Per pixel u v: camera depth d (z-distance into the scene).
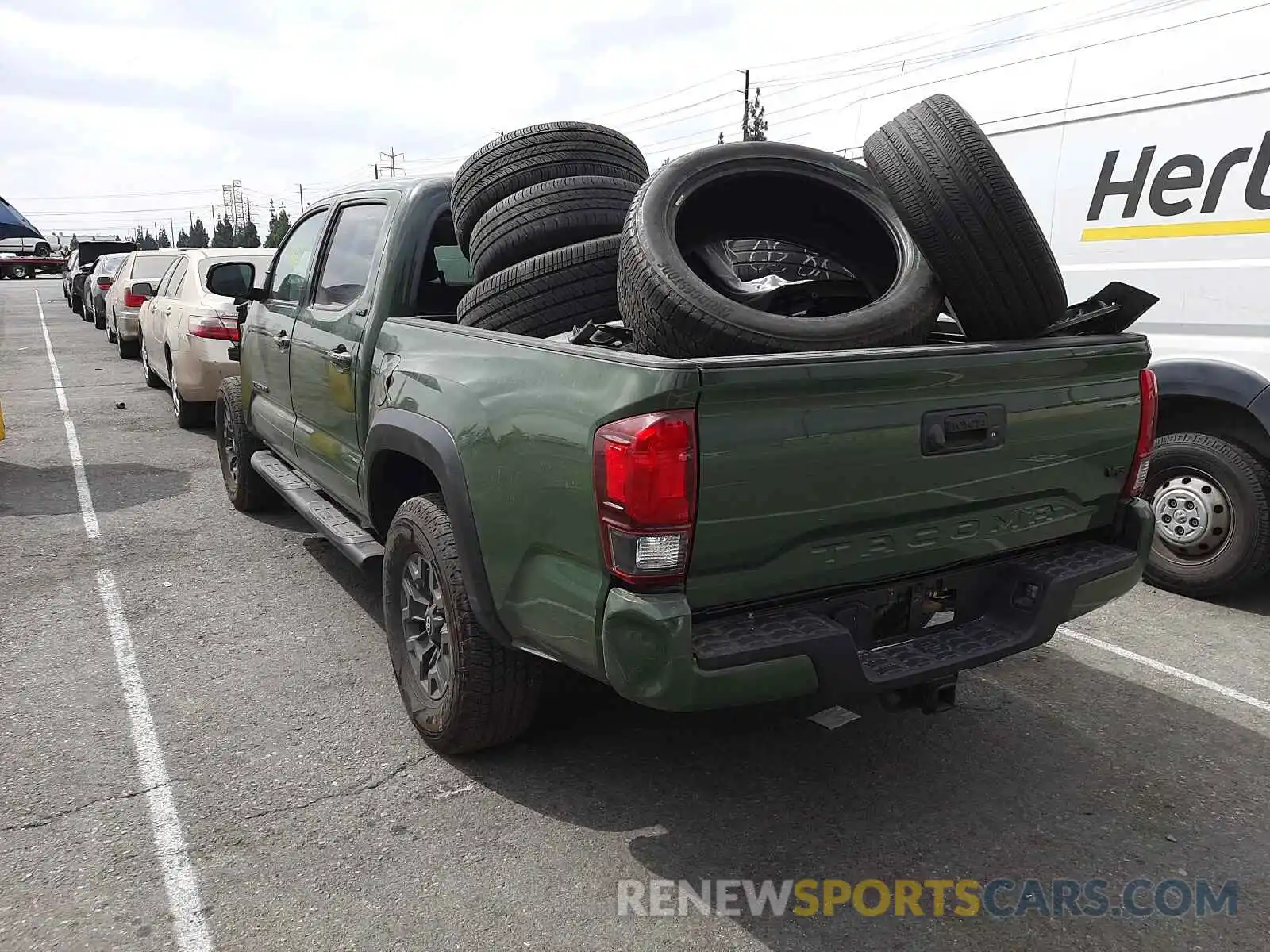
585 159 3.70
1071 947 2.50
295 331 4.79
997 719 3.72
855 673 2.54
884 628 2.79
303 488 4.94
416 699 3.46
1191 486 5.02
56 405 10.84
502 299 3.35
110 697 3.81
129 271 15.77
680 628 2.34
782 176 3.26
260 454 5.77
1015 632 2.90
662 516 2.32
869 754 3.45
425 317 4.00
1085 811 3.12
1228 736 3.61
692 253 3.68
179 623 4.57
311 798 3.13
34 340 18.64
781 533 2.48
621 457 2.33
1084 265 5.23
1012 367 2.75
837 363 2.43
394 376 3.54
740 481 2.38
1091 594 2.98
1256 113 4.48
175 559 5.50
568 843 2.91
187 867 2.77
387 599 3.62
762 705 3.79
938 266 2.93
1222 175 4.62
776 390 2.37
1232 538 4.87
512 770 3.31
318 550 5.68
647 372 2.31
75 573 5.25
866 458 2.55
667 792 3.19
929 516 2.74
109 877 2.72
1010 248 2.89
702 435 2.32
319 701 3.80
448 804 3.11
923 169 2.90
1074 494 3.09
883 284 3.48
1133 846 2.93
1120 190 5.03
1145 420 3.22
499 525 2.85
